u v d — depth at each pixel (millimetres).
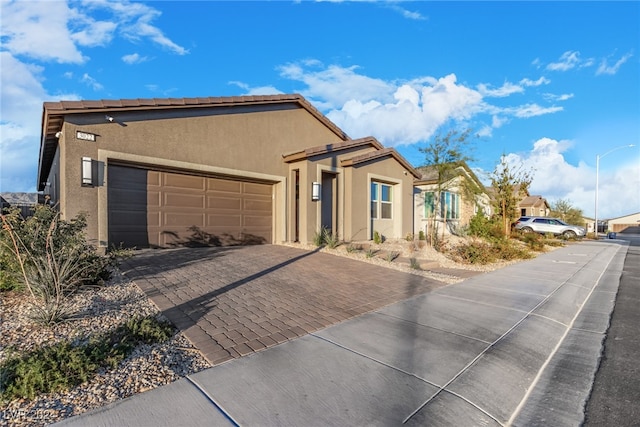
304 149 12773
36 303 4660
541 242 17828
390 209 15812
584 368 3961
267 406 2820
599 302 7070
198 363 3510
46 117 7977
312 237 11922
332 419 2697
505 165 18906
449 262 10672
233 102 10844
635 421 2906
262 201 12109
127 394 2924
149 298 5316
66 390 2918
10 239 4695
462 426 2770
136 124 8852
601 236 33719
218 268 7488
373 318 5121
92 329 4078
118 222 8750
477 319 5309
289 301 5680
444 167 14883
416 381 3359
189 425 2551
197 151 10070
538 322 5340
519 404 3201
